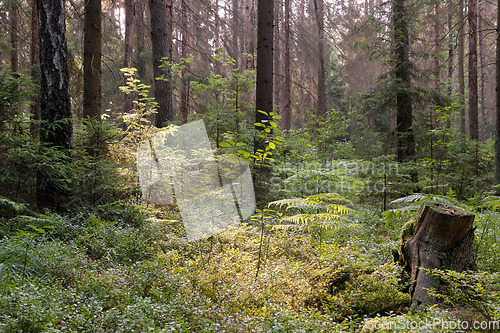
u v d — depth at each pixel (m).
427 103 12.03
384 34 12.57
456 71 30.23
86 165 7.00
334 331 3.06
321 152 11.39
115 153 7.20
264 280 4.25
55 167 6.42
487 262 4.54
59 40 7.38
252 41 20.08
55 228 5.68
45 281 3.85
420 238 4.08
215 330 2.90
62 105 7.38
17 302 3.01
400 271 4.20
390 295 3.84
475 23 17.66
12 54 15.12
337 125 12.41
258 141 6.64
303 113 27.02
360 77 20.05
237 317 3.23
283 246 5.53
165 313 3.16
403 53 12.16
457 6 15.40
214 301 3.83
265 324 3.10
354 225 5.59
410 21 12.34
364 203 8.91
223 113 8.08
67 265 4.32
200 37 19.17
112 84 18.45
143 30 16.12
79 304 3.24
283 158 9.01
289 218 5.41
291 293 4.13
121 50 20.66
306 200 5.36
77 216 6.38
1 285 3.34
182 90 13.86
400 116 12.27
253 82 9.84
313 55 19.55
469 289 3.50
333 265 4.45
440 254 3.91
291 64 25.89
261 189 6.62
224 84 9.62
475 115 17.69
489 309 3.13
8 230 5.25
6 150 6.27
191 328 3.04
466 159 10.77
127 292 3.68
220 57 10.07
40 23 7.32
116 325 2.94
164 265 4.60
